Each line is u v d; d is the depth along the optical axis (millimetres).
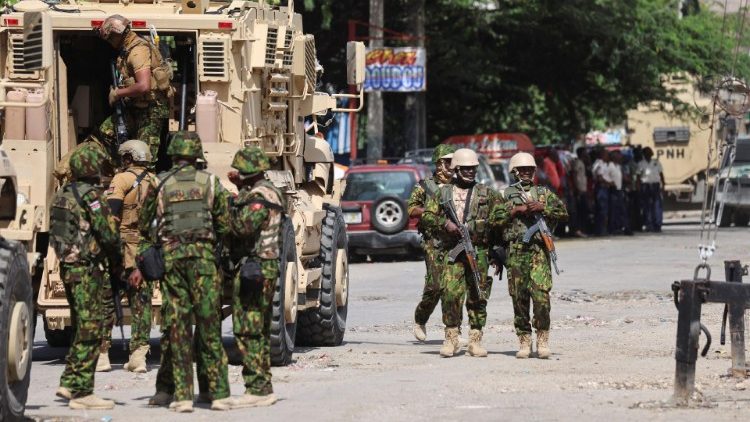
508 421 25562
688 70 114375
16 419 25828
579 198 98938
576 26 109062
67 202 28328
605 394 29203
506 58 116500
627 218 101500
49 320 34125
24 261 26391
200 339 27609
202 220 27266
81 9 36438
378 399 28625
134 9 36688
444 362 35781
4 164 28078
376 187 75500
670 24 112688
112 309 33188
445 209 36500
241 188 28359
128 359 37188
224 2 39125
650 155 108000
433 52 111750
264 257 27938
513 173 36812
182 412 27188
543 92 119125
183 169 27516
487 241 36812
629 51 110250
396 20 113188
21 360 26109
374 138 99688
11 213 29344
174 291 27328
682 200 125562
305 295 37250
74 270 28203
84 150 28594
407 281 63406
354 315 50031
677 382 27625
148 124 35219
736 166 107000
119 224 32906
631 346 38875
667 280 60938
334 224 40969
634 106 118375
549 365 34750
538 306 36062
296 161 40625
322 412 26953
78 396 28016
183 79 36438
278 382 32000
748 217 111500
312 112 42125
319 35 113875
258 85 37406
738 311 31625
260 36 37000
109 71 38344
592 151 105188
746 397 28516
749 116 109688
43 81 34812
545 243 36094
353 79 43812
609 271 66000
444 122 122625
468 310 37188
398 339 42688
